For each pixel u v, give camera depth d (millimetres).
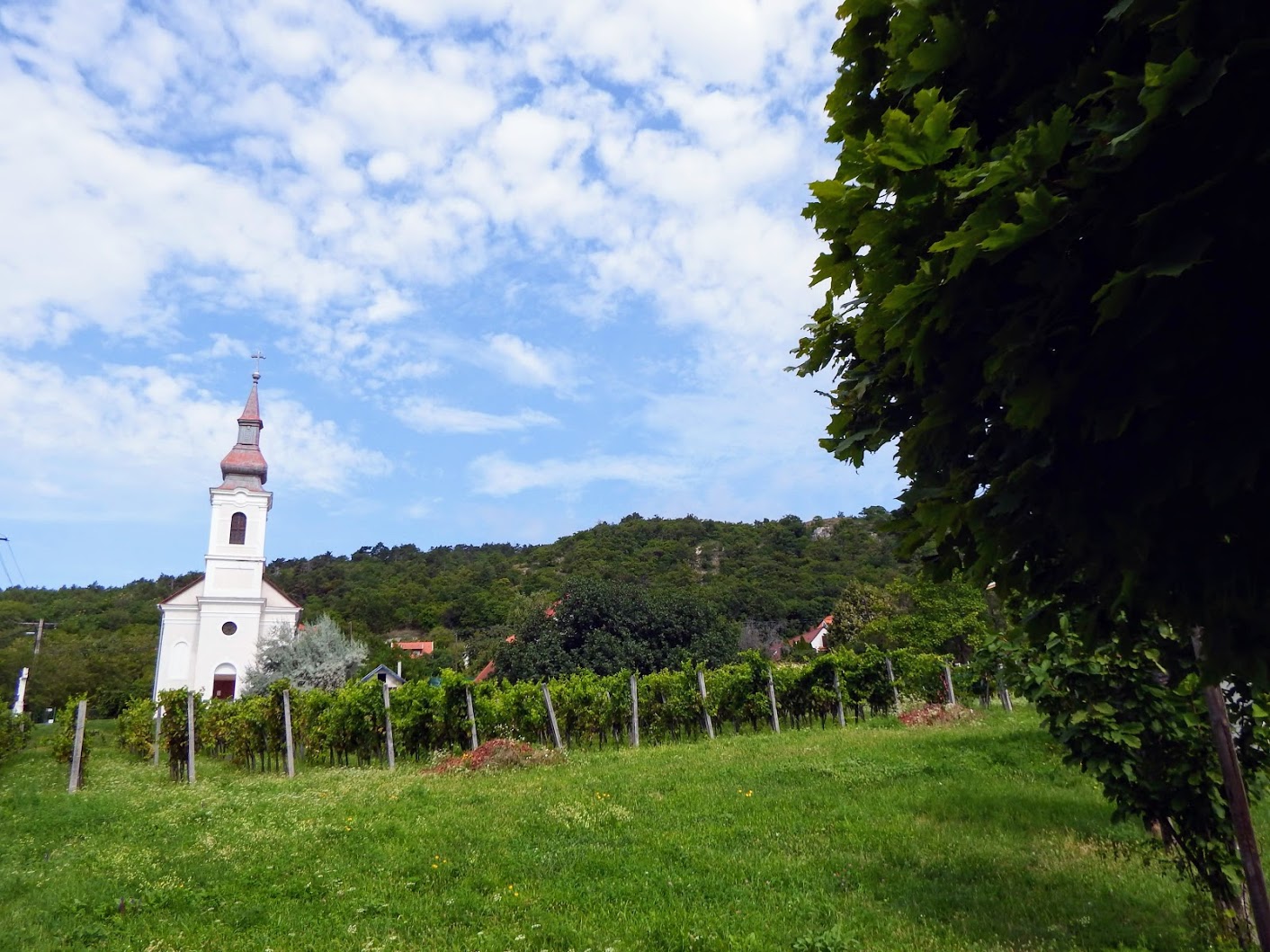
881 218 2367
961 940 5180
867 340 2814
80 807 11180
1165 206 1742
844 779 10844
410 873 7133
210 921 5996
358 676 40719
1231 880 5074
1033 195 1859
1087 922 5441
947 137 2129
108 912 6207
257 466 49156
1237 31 1690
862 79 3027
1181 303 1839
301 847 8133
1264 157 1638
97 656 46250
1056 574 2682
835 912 5738
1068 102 2219
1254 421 1858
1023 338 2074
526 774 13578
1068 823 8312
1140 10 1892
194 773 16469
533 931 5543
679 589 54219
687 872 6844
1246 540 2059
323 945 5410
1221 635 2195
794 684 20297
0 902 6703
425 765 16438
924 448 2814
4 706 22703
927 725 17234
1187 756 5227
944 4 2527
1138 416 2057
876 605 39188
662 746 17141
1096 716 5469
